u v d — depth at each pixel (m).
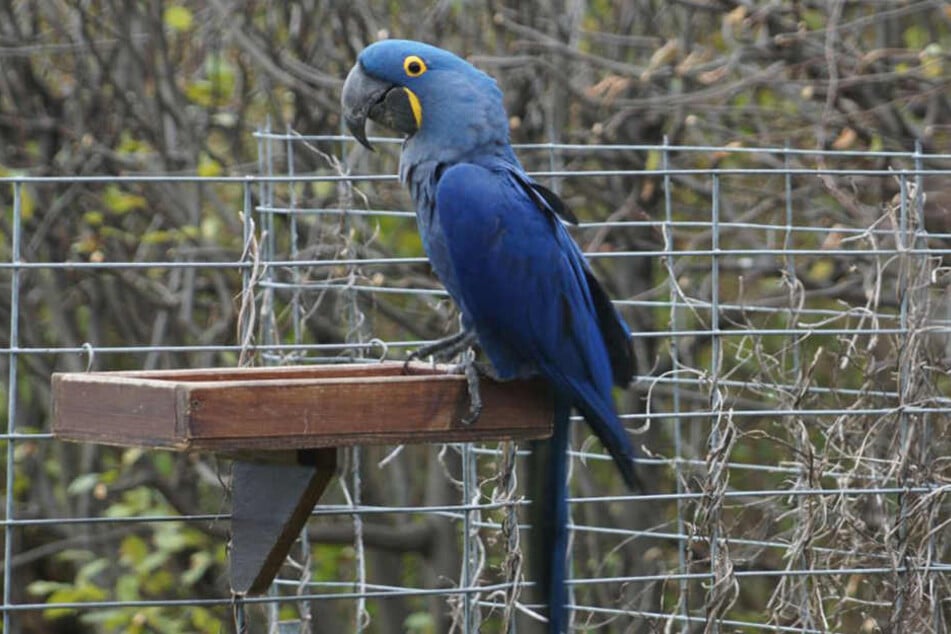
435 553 12.62
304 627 8.69
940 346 9.52
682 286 11.94
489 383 7.10
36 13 14.38
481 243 7.45
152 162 13.77
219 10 12.85
